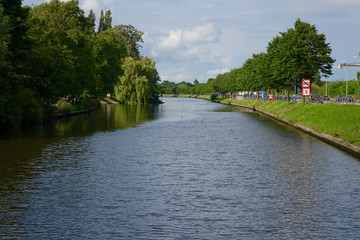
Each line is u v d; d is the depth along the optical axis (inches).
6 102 1750.7
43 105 2287.2
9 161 1079.0
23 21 1877.5
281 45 3388.3
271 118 2881.4
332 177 923.4
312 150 1316.4
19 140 1486.2
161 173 953.5
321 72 2903.5
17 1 1803.6
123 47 5142.7
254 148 1363.2
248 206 697.6
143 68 5078.7
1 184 831.7
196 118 2854.3
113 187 817.5
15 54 1844.2
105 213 652.7
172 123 2381.9
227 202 719.7
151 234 563.5
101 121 2397.9
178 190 799.7
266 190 805.2
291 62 2913.4
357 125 1477.6
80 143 1437.0
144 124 2267.5
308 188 822.5
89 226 593.0
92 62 3255.4
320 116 1989.4
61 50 2662.4
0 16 1526.8
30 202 709.3
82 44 3193.9
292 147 1386.6
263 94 4490.7
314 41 2878.9
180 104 5905.5
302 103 2669.8
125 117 2785.4
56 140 1501.0
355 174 954.1
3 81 1715.1
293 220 625.6
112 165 1043.9
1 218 625.3
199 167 1029.8
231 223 610.5
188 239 546.9
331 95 5506.9
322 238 554.6
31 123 2160.4
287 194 775.7
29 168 990.4
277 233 571.5
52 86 2242.9
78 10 3538.4
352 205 704.4
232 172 971.3
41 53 2208.4
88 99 3646.7
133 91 4975.4
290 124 2260.1
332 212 665.6
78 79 2952.8
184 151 1289.4
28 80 2074.3
